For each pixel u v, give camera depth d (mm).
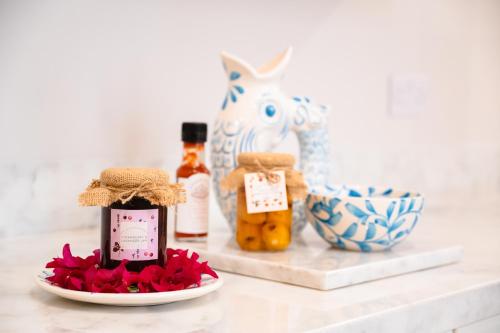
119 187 901
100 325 785
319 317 841
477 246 1400
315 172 1330
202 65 1596
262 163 1120
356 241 1146
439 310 972
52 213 1375
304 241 1276
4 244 1269
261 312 861
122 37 1442
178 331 771
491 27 2430
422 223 1704
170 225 1535
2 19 1264
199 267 901
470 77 2363
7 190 1301
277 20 1743
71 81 1369
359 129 1979
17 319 801
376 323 866
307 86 1826
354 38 1944
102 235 927
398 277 1100
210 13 1600
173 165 1558
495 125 2486
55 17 1335
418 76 2156
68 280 874
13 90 1289
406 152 2137
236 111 1249
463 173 2363
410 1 2113
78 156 1396
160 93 1519
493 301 1083
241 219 1147
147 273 871
